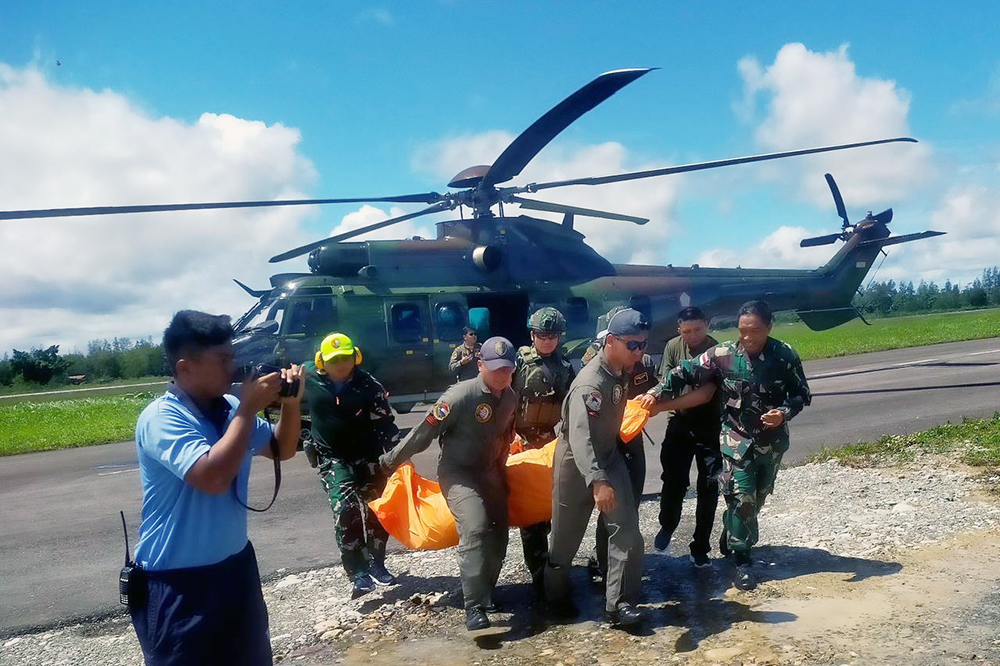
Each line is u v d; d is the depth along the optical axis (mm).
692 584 4844
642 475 5031
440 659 3984
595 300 13617
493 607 4383
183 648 2455
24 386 62594
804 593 4508
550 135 10195
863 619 4043
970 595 4270
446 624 4469
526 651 4008
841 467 7652
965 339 29109
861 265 17547
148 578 2504
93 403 31656
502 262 13023
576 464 4062
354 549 4977
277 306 11695
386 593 5047
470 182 12438
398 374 12117
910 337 32281
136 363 71062
